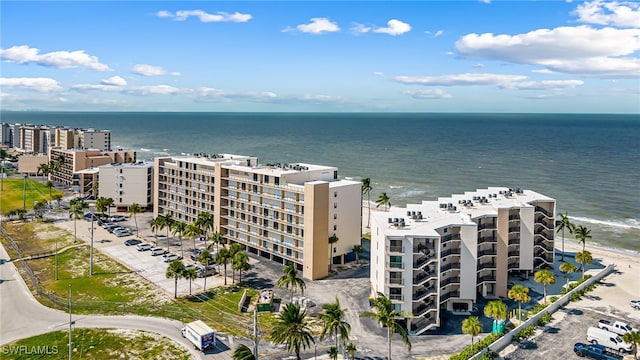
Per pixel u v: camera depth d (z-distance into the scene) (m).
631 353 77.12
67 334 82.12
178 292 101.62
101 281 108.25
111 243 139.38
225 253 104.81
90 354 75.06
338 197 118.44
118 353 75.38
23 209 173.62
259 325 85.88
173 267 97.75
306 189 111.50
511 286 107.06
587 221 168.88
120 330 83.69
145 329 84.19
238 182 133.25
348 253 129.00
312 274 110.69
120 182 184.25
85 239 143.38
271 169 131.75
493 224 102.88
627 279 112.88
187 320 87.94
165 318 88.75
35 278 109.38
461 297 94.00
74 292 101.56
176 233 140.88
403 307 85.06
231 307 94.31
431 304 87.75
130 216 174.88
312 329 84.88
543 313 90.00
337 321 67.75
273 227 123.38
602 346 76.62
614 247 142.62
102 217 171.12
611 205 190.25
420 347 78.88
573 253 135.25
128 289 103.38
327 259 114.12
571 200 198.50
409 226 91.69
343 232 120.88
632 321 89.19
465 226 92.88
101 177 183.62
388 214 102.06
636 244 145.00
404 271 84.88
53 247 135.25
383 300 73.81
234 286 105.50
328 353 75.81
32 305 94.69
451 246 94.31
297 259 116.19
